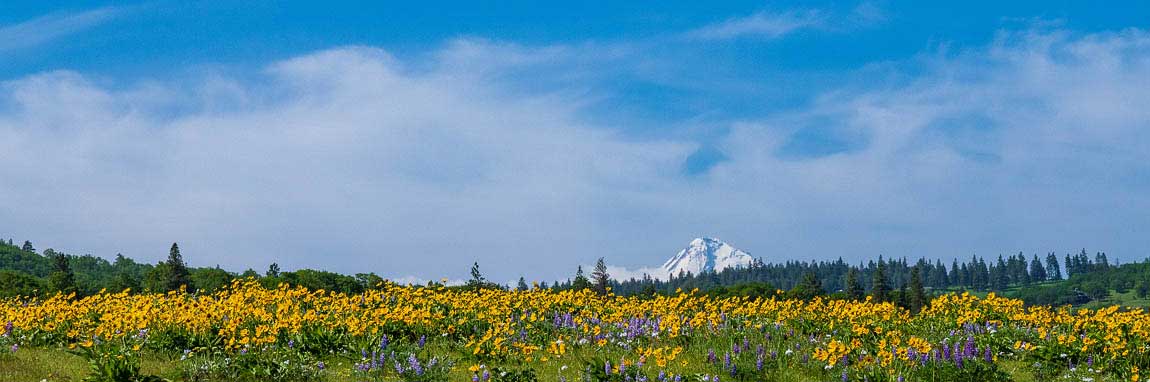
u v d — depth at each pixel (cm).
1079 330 2350
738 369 1898
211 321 2094
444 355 2009
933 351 1928
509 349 2056
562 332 2334
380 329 2188
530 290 2917
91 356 1844
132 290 10269
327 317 2252
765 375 1897
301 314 2405
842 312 2547
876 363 1881
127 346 1931
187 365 1756
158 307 2352
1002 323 2567
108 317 2058
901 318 2617
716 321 2303
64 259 10931
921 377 1833
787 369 1944
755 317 2614
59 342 2105
